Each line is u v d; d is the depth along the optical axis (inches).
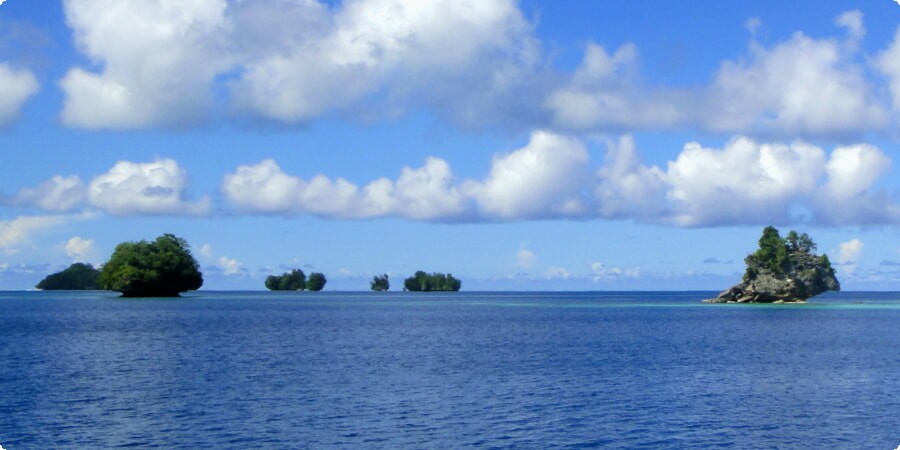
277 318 5639.8
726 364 2657.5
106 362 2674.7
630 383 2212.1
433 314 6555.1
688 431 1652.3
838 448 1546.5
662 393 2054.6
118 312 6210.6
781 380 2288.4
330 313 6653.5
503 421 1722.4
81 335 3806.6
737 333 4065.0
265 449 1504.7
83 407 1857.8
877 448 1550.2
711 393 2062.0
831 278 7554.1
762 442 1578.5
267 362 2679.6
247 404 1889.8
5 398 1966.0
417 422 1711.4
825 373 2442.2
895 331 4156.0
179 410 1822.1
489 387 2132.1
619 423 1711.4
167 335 3846.0
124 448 1513.3
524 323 5064.0
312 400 1937.7
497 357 2851.9
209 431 1633.9
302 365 2596.0
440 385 2162.9
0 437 1588.3
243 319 5393.7
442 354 2957.7
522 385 2169.0
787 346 3302.2
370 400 1940.2
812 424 1721.2
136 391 2064.5
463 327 4648.1
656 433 1633.9
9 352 2984.7
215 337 3737.7
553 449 1515.7
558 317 5954.7
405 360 2748.5
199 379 2268.7
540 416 1771.7
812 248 7662.4
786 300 7568.9
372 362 2684.5
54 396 1994.3
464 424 1694.1
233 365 2593.5
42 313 5994.1
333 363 2652.6
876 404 1931.6
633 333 4094.5
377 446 1529.3
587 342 3521.2
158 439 1573.6
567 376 2342.5
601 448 1523.1
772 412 1831.9
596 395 2018.9
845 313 6156.5
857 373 2447.1
